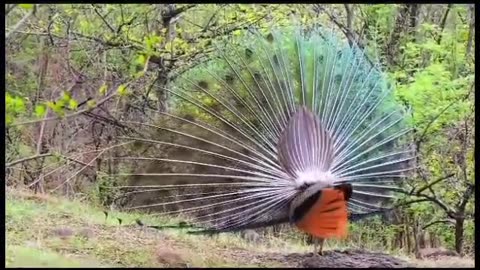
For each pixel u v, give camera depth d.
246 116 9.54
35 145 14.88
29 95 15.70
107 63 15.59
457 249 11.76
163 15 15.28
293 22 13.48
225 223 9.35
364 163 9.43
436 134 13.49
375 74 10.05
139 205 9.84
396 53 15.56
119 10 15.18
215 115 9.70
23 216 10.83
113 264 8.72
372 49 14.76
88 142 14.52
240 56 9.93
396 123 9.92
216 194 9.43
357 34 15.38
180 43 13.89
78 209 11.91
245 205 9.27
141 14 15.30
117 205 12.39
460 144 13.89
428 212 13.45
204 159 9.59
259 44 9.91
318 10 15.47
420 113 12.66
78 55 16.11
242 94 9.67
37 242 9.38
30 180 14.47
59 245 9.34
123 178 10.20
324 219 8.69
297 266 9.16
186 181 9.59
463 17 15.40
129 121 12.45
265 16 14.57
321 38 9.94
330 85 9.52
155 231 10.18
